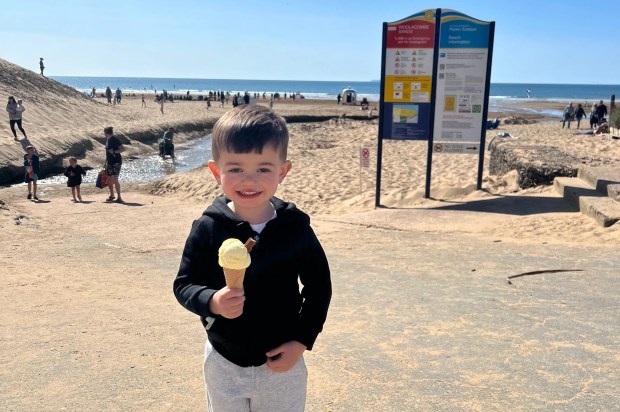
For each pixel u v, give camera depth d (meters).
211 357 2.01
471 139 11.56
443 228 9.02
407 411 3.27
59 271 7.10
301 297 2.05
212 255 1.92
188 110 47.75
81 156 22.89
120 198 14.16
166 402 3.44
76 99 36.19
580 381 3.59
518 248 7.35
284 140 1.92
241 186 1.85
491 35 10.98
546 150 13.16
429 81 11.27
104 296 5.96
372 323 4.78
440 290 5.67
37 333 4.75
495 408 3.28
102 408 3.37
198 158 25.25
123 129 28.77
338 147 23.38
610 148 16.66
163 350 4.32
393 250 7.57
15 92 30.38
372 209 11.37
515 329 4.52
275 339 1.93
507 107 79.75
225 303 1.71
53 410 3.36
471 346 4.21
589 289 5.50
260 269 1.87
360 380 3.69
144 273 6.98
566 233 8.12
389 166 17.41
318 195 13.76
